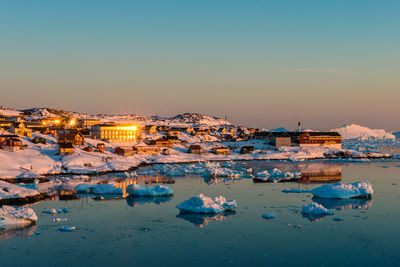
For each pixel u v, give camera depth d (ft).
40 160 401.49
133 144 594.24
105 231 182.80
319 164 506.89
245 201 249.96
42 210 223.30
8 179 331.77
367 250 158.30
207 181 344.90
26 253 153.89
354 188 259.60
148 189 270.46
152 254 154.10
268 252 156.35
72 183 326.24
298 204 239.91
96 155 475.31
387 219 202.49
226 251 157.58
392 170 430.20
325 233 179.73
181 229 186.29
